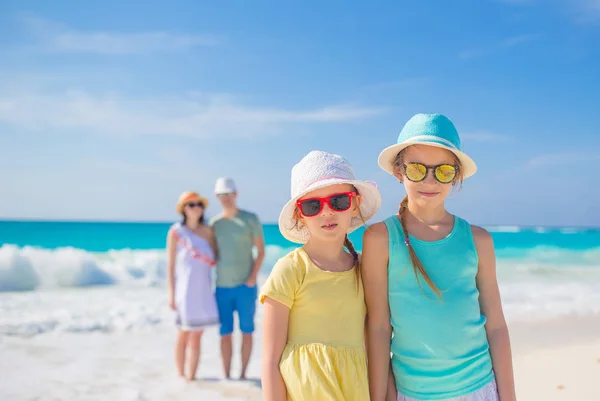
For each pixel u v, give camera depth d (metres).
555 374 5.57
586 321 8.44
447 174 2.45
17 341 7.20
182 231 6.07
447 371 2.32
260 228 6.25
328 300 2.37
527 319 8.59
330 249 2.50
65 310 9.34
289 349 2.32
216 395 5.34
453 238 2.49
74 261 13.65
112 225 47.28
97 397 5.19
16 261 13.07
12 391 5.30
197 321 5.82
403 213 2.61
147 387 5.54
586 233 43.59
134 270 14.75
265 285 2.41
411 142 2.44
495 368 2.49
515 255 22.91
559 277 15.76
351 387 2.27
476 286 2.56
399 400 2.41
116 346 7.11
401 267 2.43
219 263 6.09
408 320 2.39
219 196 6.22
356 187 2.67
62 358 6.48
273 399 2.27
